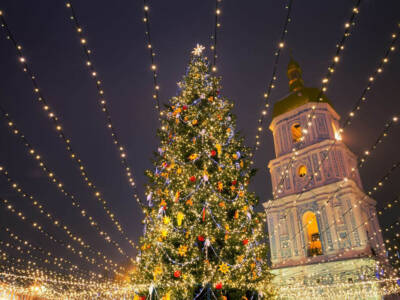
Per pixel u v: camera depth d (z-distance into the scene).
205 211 12.26
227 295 12.16
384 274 26.28
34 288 18.66
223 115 14.95
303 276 27.95
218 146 13.07
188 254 11.98
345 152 32.09
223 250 12.18
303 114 34.09
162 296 11.98
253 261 12.93
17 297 16.84
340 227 28.03
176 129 14.60
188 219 12.41
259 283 12.68
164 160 14.59
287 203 31.52
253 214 13.81
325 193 29.61
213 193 12.60
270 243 31.05
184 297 11.55
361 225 25.48
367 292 24.97
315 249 29.77
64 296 21.05
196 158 13.14
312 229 31.64
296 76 38.25
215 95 15.34
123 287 15.72
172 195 13.12
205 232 11.88
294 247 29.72
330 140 31.27
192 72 15.77
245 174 14.55
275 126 35.62
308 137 32.97
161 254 12.37
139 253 13.52
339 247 27.50
